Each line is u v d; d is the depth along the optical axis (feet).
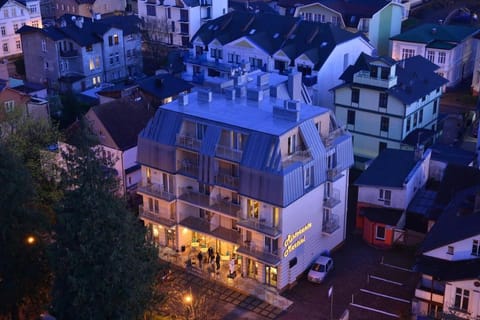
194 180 193.77
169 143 187.83
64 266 140.15
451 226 165.07
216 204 186.29
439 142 265.34
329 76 285.02
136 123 232.73
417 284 172.04
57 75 350.64
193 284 184.34
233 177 177.88
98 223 138.10
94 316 140.97
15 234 154.40
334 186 189.16
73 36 348.38
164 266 160.76
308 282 184.03
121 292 140.87
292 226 174.91
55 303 144.46
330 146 185.06
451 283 152.05
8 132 210.18
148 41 402.93
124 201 152.35
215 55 319.06
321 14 361.92
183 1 392.06
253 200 175.22
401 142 240.73
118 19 379.55
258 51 298.76
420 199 208.44
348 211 223.51
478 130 238.89
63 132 229.45
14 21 424.46
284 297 177.17
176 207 195.31
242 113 184.65
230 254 194.39
